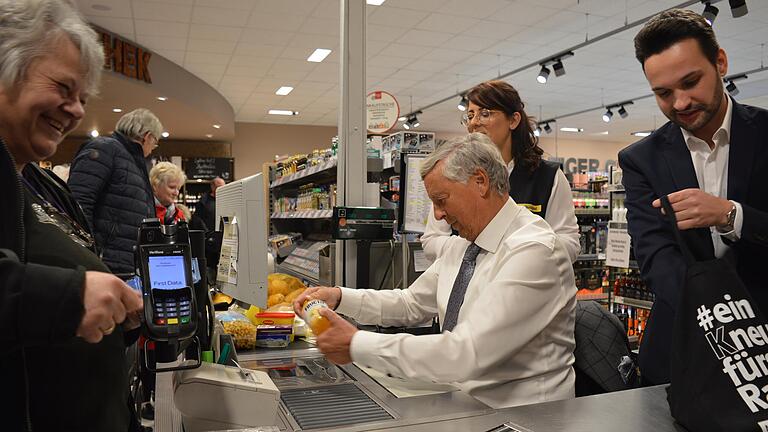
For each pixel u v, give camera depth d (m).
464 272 1.71
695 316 1.06
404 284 2.69
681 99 1.39
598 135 18.16
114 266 3.39
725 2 7.11
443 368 1.38
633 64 9.89
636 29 8.00
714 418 0.99
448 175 1.61
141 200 3.55
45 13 0.89
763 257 1.46
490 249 1.62
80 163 3.33
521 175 2.45
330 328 1.46
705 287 1.06
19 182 0.85
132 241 3.46
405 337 1.41
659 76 1.40
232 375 1.25
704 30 1.35
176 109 10.30
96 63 0.97
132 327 1.07
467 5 7.13
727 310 1.03
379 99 3.76
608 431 1.09
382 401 1.42
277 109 13.60
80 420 0.92
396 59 9.49
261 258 1.79
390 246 2.71
